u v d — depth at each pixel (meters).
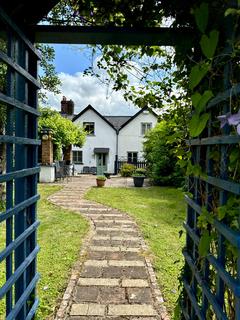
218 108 1.27
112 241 4.24
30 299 1.95
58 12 1.87
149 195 8.95
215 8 1.17
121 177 16.28
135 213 6.24
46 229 4.87
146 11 1.62
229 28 1.12
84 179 14.19
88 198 8.18
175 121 2.01
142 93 2.24
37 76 1.92
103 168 20.53
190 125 1.05
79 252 3.75
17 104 1.51
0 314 2.29
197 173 1.42
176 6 1.50
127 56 2.18
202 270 1.45
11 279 1.44
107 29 1.67
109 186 11.38
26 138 1.71
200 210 1.45
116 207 6.88
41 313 2.35
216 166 1.34
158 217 5.88
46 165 12.22
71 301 2.54
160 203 7.50
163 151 11.36
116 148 20.75
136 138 20.73
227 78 1.14
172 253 3.78
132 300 2.57
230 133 1.11
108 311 2.39
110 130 20.78
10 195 1.46
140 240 4.30
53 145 13.38
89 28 1.67
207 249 1.25
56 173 12.91
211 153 1.34
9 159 1.46
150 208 6.82
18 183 1.69
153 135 12.27
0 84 3.55
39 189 9.96
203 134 1.48
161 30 1.64
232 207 1.10
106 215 6.03
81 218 5.71
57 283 2.88
